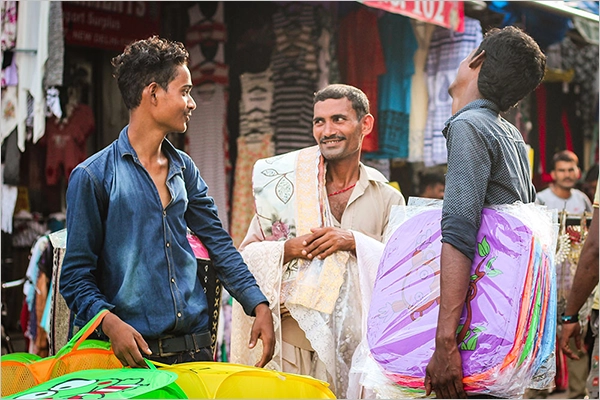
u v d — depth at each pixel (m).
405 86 5.93
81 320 2.58
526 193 2.63
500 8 6.14
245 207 5.68
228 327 5.38
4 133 4.75
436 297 2.49
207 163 5.64
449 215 2.39
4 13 4.64
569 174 7.00
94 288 2.55
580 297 3.52
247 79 5.71
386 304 2.56
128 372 2.33
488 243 2.43
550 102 7.78
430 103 6.00
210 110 5.65
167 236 2.71
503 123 2.60
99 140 5.66
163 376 2.27
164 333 2.66
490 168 2.47
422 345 2.46
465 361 2.36
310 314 3.33
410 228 2.62
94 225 2.61
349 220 3.51
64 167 5.52
